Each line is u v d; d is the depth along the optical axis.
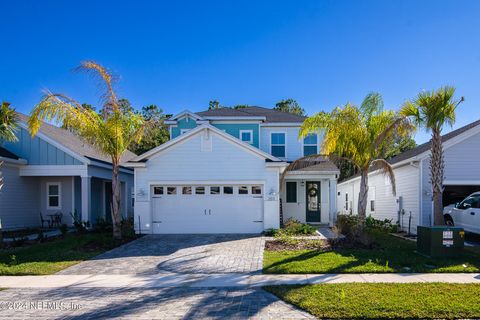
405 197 17.00
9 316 6.02
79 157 17.61
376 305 6.06
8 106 13.41
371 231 15.17
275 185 15.68
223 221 15.84
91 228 18.06
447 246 9.98
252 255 10.88
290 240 12.83
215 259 10.43
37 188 19.53
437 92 11.68
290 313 5.96
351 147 11.98
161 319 5.78
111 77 13.58
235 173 15.73
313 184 20.36
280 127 20.92
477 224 12.73
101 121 13.72
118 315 5.99
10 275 9.02
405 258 9.92
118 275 8.86
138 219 15.77
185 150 15.89
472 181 15.16
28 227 18.62
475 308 5.88
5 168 17.03
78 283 8.16
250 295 7.00
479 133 15.27
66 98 13.34
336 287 7.20
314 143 20.70
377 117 12.01
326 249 11.49
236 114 20.84
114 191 14.02
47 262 10.35
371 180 22.58
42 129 18.50
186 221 15.88
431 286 7.19
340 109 12.00
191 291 7.35
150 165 15.90
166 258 10.76
